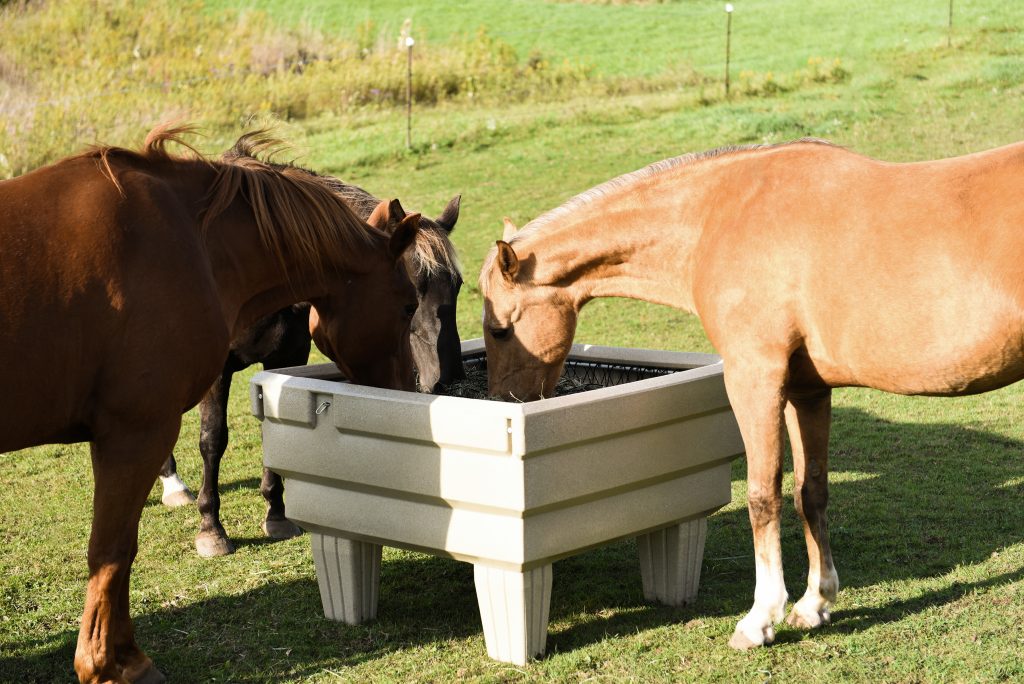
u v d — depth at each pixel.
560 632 3.22
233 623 3.38
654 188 3.25
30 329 2.46
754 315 2.92
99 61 14.81
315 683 2.92
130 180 2.69
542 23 22.31
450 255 4.07
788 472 4.93
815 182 2.89
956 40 17.67
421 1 23.81
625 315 8.03
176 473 4.81
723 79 16.89
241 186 2.99
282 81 15.84
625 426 2.97
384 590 3.69
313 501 3.29
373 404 2.99
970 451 4.98
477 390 4.05
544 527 2.85
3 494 4.83
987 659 2.86
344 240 3.16
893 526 4.04
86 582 3.77
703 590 3.57
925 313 2.64
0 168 10.34
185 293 2.66
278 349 4.16
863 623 3.16
